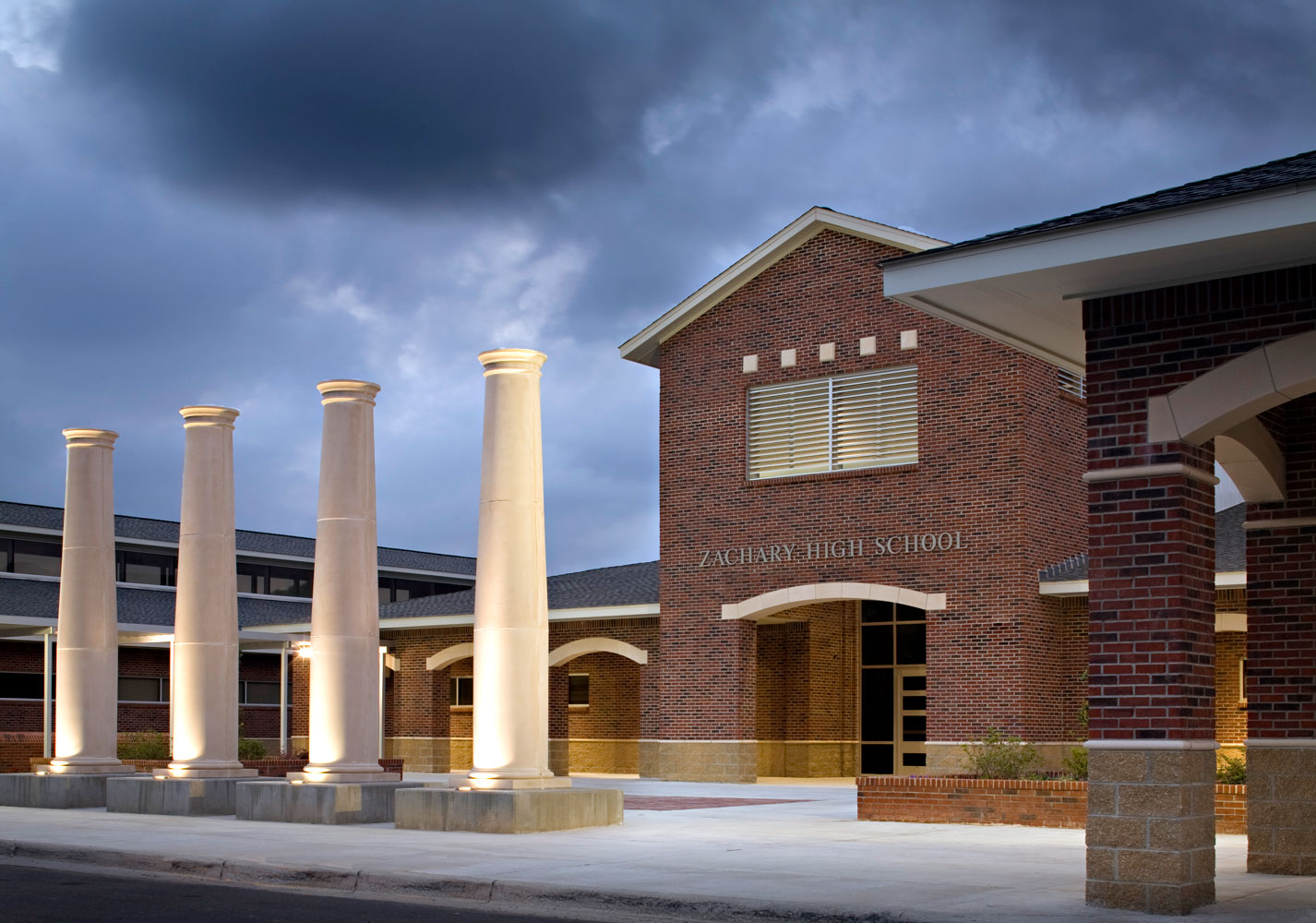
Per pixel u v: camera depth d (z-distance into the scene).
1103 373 13.18
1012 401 31.11
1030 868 15.28
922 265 13.19
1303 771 14.86
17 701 45.66
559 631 39.59
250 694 51.28
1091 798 12.52
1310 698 14.92
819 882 13.92
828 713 36.97
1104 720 12.62
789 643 37.78
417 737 42.53
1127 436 12.93
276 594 59.66
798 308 34.62
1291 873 14.77
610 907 13.18
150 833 20.22
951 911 11.92
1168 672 12.39
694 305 35.97
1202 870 12.38
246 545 59.09
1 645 45.47
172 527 58.53
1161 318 12.95
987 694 30.70
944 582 31.64
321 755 23.28
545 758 21.30
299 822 22.38
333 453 23.98
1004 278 12.88
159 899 13.73
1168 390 12.80
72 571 28.38
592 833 19.66
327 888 14.98
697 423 35.97
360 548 23.80
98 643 28.27
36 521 53.03
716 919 12.52
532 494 21.50
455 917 12.50
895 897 12.80
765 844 18.08
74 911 12.78
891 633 36.44
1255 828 15.05
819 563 33.47
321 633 23.52
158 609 51.84
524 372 21.77
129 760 33.47
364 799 22.45
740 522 34.88
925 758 35.31
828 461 33.81
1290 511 15.23
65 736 27.97
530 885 13.73
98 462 28.78
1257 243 11.70
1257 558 15.42
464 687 43.47
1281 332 12.36
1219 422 12.59
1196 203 11.61
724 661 34.72
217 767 25.83
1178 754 12.21
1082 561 31.83
